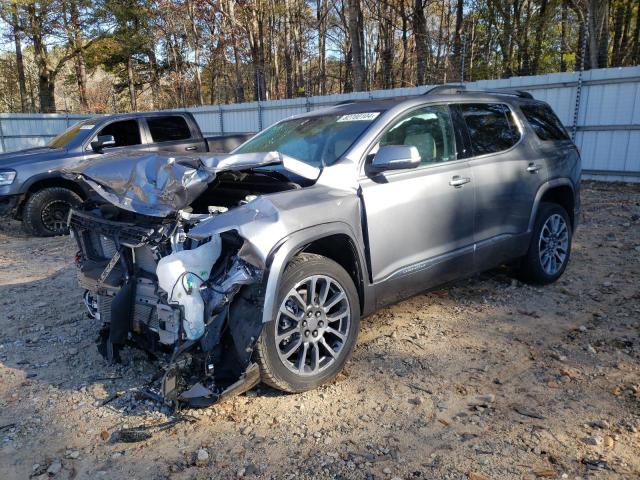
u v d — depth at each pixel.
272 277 2.91
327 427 2.99
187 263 2.92
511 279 5.43
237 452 2.79
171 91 39.59
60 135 9.68
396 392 3.35
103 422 3.10
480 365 3.68
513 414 3.07
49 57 37.06
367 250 3.59
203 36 33.94
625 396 3.21
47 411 3.23
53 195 8.60
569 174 5.30
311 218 3.17
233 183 3.80
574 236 7.18
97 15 33.06
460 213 4.21
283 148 4.27
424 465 2.64
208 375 2.95
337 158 3.75
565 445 2.76
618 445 2.75
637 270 5.64
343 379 3.53
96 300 3.80
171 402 3.08
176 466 2.70
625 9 24.47
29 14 31.62
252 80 36.12
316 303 3.31
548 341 4.03
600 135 11.21
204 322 2.96
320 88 36.31
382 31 33.09
